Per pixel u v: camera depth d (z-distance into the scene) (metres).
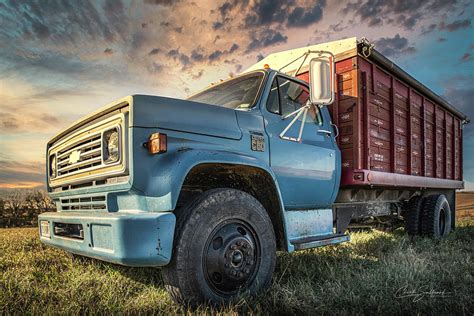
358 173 4.56
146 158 2.67
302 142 4.03
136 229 2.43
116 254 2.44
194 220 2.68
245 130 3.40
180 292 2.60
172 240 2.52
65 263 4.31
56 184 3.75
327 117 4.66
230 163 2.95
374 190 5.81
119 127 2.75
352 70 4.72
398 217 6.78
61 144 3.72
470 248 5.56
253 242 3.07
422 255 4.71
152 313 2.67
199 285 2.63
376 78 5.15
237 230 2.98
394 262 4.11
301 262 4.25
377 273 3.65
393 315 2.66
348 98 4.74
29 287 3.17
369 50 4.66
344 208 5.07
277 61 5.34
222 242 2.84
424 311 2.72
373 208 5.76
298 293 3.06
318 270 3.86
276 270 3.95
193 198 2.86
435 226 6.62
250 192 3.54
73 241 3.02
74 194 3.36
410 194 6.95
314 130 4.30
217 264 2.78
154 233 2.46
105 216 2.62
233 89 4.11
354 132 4.64
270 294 3.03
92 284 3.36
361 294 3.04
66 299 2.88
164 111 2.84
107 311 2.70
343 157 4.73
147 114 2.73
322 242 3.88
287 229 3.46
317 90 3.21
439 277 3.57
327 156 4.37
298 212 4.05
